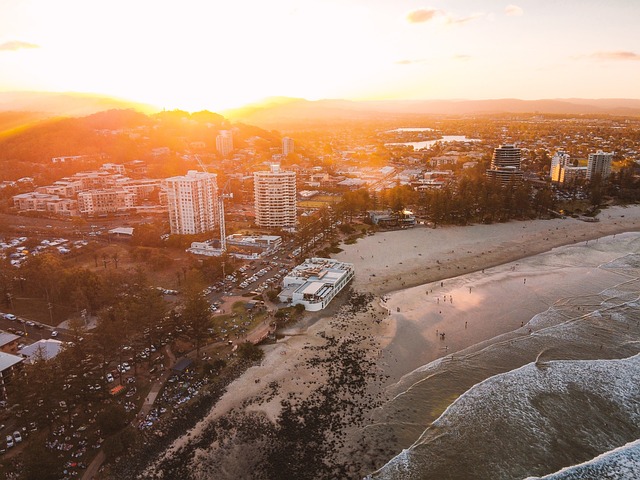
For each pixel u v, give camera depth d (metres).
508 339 163.88
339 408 128.50
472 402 129.12
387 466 108.12
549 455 111.38
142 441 116.12
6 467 106.75
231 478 105.62
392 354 155.50
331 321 179.50
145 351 157.12
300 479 105.06
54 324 177.88
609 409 126.19
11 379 127.25
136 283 195.50
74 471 107.12
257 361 151.12
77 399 125.31
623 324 172.50
